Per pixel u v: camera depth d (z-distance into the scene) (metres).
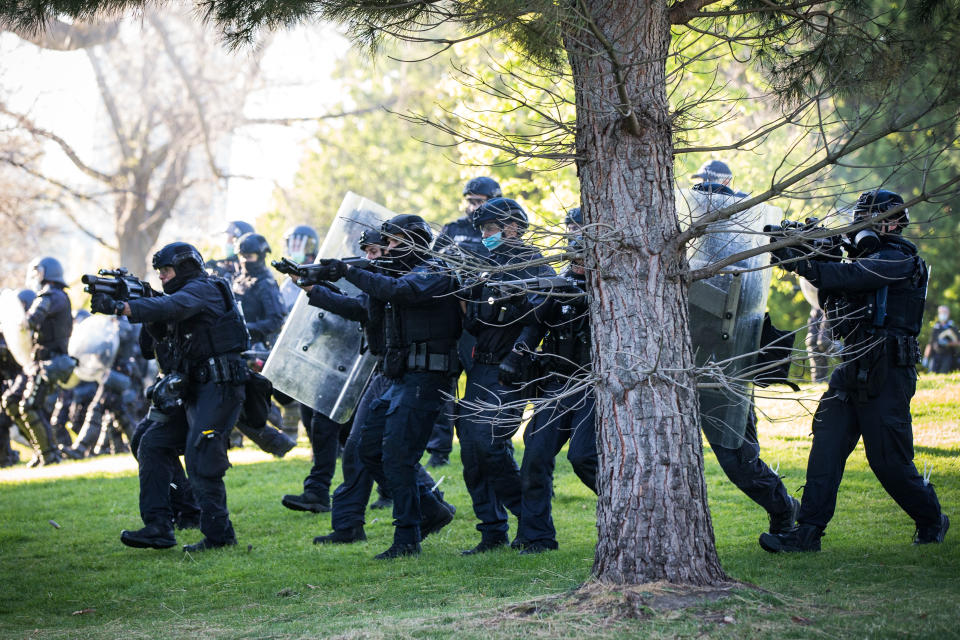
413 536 16.50
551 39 12.50
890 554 13.95
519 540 16.28
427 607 12.56
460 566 15.10
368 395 18.16
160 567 16.77
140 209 86.06
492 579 13.91
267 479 25.75
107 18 14.09
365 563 16.02
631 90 12.16
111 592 15.21
